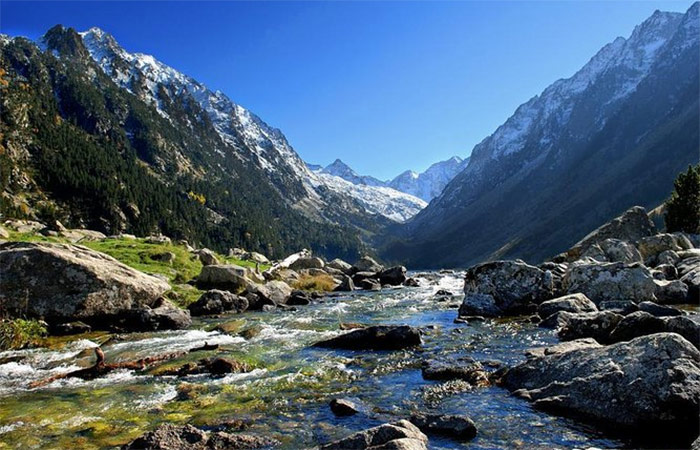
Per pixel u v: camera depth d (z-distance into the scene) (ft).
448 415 26.40
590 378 28.32
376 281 149.18
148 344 54.49
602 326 44.80
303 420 28.76
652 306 51.13
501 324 61.57
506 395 32.01
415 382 36.37
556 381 30.48
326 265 197.77
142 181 619.67
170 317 67.67
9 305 63.05
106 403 33.06
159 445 24.11
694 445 19.97
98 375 41.06
